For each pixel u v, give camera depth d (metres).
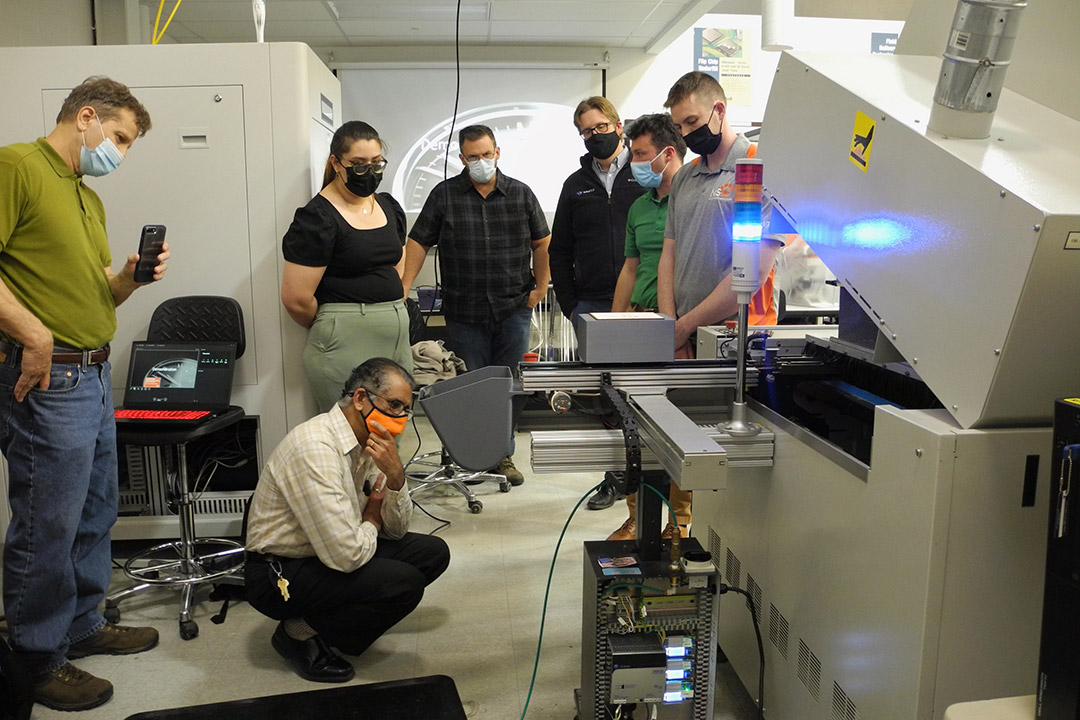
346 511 1.93
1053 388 1.04
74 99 1.78
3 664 1.69
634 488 1.35
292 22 5.16
